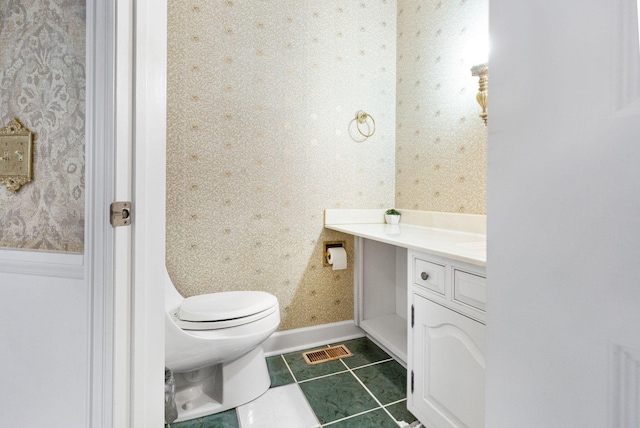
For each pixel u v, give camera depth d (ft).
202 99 5.49
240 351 4.35
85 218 2.22
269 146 5.98
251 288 5.90
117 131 2.19
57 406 2.32
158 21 2.52
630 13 0.89
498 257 1.31
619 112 0.91
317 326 6.43
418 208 6.43
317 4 6.34
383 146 7.02
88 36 2.18
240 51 5.73
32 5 2.40
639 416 0.87
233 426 4.07
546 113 1.10
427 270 3.84
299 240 6.27
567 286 1.04
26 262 2.36
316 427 4.05
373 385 4.97
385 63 6.99
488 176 1.35
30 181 2.41
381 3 6.95
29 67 2.40
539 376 1.14
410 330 4.16
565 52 1.04
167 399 3.99
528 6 1.16
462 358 3.29
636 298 0.87
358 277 6.65
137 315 2.38
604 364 0.94
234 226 5.76
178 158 5.36
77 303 2.27
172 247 5.35
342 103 6.59
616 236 0.91
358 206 6.77
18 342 2.40
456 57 5.58
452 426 3.40
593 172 0.97
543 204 1.12
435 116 6.03
